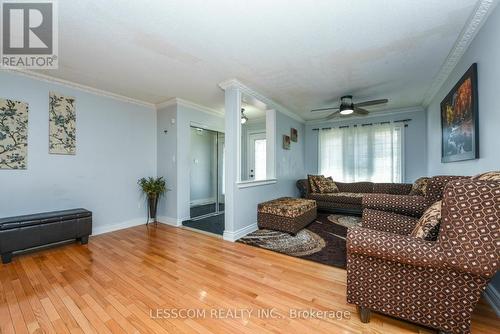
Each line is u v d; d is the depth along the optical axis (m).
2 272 2.15
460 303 1.18
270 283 1.95
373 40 2.11
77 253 2.63
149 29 1.93
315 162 5.62
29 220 2.50
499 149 1.65
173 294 1.78
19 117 2.71
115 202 3.68
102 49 2.25
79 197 3.25
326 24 1.86
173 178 4.03
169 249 2.76
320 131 5.55
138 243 2.99
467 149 2.19
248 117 5.47
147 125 4.18
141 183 4.04
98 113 3.47
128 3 1.61
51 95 2.97
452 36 2.04
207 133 4.86
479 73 1.95
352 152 5.13
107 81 3.10
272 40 2.10
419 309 1.28
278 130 4.41
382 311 1.38
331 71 2.80
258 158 5.80
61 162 3.07
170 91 3.53
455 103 2.50
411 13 1.73
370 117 4.98
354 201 4.36
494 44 1.68
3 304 1.65
